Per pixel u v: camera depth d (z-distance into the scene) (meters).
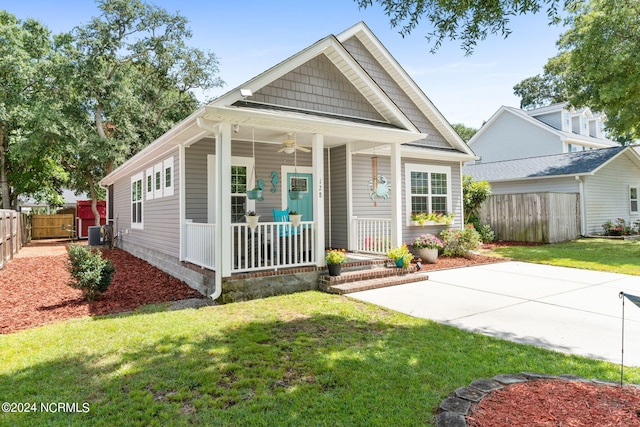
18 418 2.80
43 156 19.81
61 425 2.71
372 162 9.86
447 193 12.45
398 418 2.72
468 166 22.28
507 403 2.77
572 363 3.65
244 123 6.63
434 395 3.04
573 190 16.25
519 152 24.84
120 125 20.95
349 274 7.46
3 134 19.34
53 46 20.91
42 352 4.08
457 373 3.43
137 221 12.85
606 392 2.93
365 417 2.75
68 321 5.34
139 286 7.91
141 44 22.45
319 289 7.38
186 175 8.45
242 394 3.13
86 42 19.75
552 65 16.42
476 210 15.98
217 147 6.44
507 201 15.80
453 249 11.20
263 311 5.72
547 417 2.55
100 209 22.23
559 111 24.30
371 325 4.97
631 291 6.85
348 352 3.99
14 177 20.14
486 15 5.15
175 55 24.02
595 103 14.62
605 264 9.67
